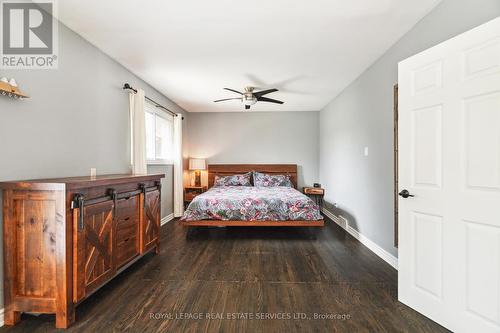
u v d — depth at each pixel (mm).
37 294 1671
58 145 2189
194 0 1912
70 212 1691
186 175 5816
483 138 1511
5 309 1682
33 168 1949
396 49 2594
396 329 1666
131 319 1752
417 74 1888
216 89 4180
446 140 1691
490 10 1626
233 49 2740
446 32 1934
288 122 5965
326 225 4484
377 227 3035
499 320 1444
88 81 2562
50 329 1648
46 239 1657
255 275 2447
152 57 2941
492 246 1476
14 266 1672
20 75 1861
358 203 3619
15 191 1665
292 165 5891
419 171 1869
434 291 1757
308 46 2674
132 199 2461
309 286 2229
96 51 2682
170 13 2080
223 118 5992
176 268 2613
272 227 4320
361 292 2129
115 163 3041
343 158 4277
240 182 5504
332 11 2061
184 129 5703
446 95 1690
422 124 1850
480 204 1521
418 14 2125
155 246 2957
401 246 1990
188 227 4312
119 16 2121
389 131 2746
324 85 3996
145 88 3822
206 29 2332
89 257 1845
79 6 1982
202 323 1710
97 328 1657
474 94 1544
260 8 2014
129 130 3334
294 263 2752
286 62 3086
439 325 1711
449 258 1670
